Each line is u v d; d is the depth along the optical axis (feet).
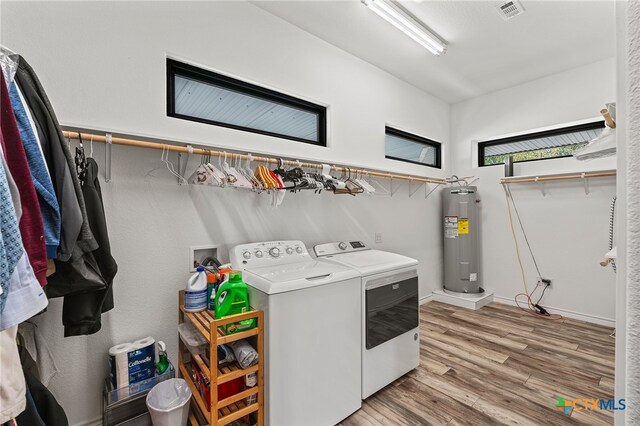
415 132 11.41
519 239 11.23
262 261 6.14
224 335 4.52
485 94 12.13
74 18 4.89
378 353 6.10
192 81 6.58
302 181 6.38
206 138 6.26
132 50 5.40
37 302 2.44
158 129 5.66
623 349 1.01
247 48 6.83
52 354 4.70
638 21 0.93
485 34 8.12
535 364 7.13
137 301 5.48
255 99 7.53
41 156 2.98
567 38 8.32
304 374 4.95
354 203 9.27
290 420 4.79
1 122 2.50
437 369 6.97
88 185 4.27
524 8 7.11
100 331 5.13
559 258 10.33
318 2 6.89
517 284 11.28
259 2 6.89
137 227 5.49
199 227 6.19
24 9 4.52
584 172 9.43
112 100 5.19
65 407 4.82
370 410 5.67
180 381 4.98
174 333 5.87
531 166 10.93
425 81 11.02
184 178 5.98
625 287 0.97
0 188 2.13
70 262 3.61
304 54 7.90
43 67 4.64
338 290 5.45
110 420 4.62
